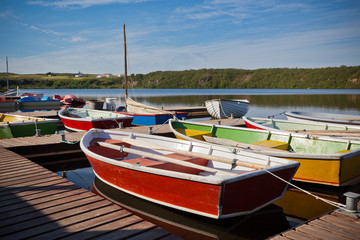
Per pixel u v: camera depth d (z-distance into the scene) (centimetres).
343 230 332
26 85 14175
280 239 312
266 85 12100
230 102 1842
